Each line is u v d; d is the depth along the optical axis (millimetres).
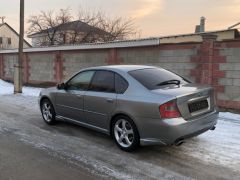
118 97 5715
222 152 5586
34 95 13719
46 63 17875
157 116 5066
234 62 9391
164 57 11438
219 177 4566
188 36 15242
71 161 5238
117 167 4965
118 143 5824
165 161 5203
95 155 5523
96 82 6371
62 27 38406
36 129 7375
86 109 6488
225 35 15414
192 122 5148
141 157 5398
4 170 4867
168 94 5102
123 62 13156
